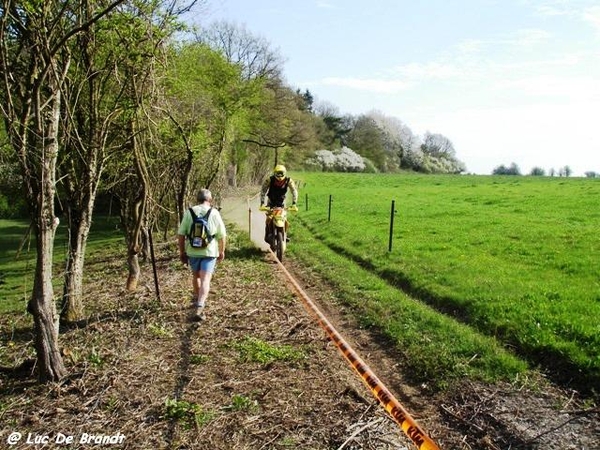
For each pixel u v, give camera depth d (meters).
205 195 8.25
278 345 6.88
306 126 60.00
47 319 5.77
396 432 4.73
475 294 9.25
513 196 29.20
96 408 5.20
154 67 8.47
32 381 5.86
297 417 5.00
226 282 10.59
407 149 103.62
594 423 5.04
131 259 10.55
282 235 13.76
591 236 14.47
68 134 6.99
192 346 6.85
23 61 6.47
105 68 7.92
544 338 6.82
